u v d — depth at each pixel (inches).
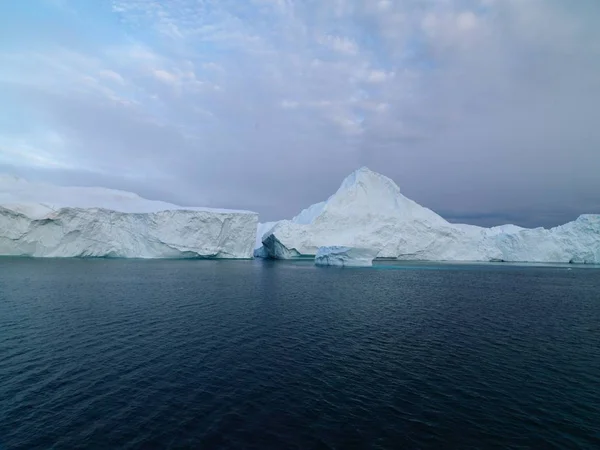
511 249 4515.3
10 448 390.9
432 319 1037.2
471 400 527.2
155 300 1216.8
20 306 1066.7
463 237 4239.7
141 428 435.8
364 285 1791.3
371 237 3784.5
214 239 3093.0
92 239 2790.4
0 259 2568.9
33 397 505.7
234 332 844.0
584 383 591.8
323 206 4338.1
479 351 746.2
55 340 753.6
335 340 802.8
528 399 533.3
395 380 593.0
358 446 410.9
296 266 2938.0
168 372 603.2
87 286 1465.3
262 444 409.7
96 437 414.9
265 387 555.8
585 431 450.0
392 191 4338.1
